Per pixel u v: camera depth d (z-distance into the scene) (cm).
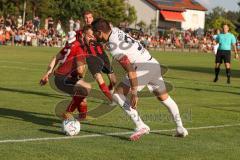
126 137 1088
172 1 12800
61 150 946
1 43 6056
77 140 1041
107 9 8969
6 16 7569
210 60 5278
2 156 884
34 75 2517
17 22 7194
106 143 1023
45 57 4069
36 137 1052
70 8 8275
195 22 13350
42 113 1371
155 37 8156
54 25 7912
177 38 8544
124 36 1023
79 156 908
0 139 1020
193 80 2717
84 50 1253
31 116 1318
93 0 8744
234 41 2639
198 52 7919
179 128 1109
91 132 1130
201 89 2219
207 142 1073
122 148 984
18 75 2484
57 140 1033
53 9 8269
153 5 12381
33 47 5966
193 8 13200
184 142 1063
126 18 9538
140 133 1055
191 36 9081
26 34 6338
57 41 6656
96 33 1014
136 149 980
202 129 1223
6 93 1777
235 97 1956
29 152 920
